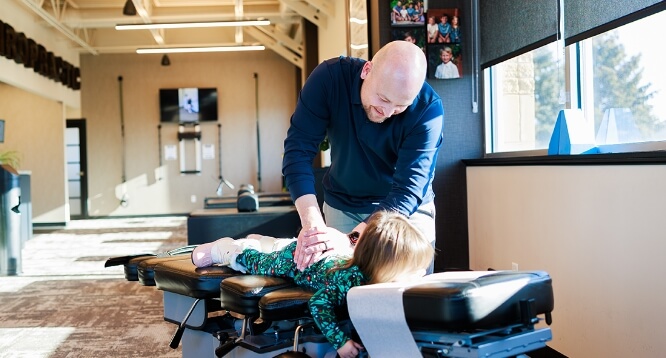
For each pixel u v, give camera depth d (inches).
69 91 545.0
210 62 603.2
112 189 593.6
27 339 156.6
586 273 107.4
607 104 116.6
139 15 446.6
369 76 86.4
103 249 348.5
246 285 80.7
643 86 105.1
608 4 111.5
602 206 102.1
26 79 422.9
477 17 165.3
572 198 111.3
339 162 99.8
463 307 56.7
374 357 65.2
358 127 93.9
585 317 108.2
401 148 92.3
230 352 92.7
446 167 166.7
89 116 592.1
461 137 167.2
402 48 81.8
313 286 79.6
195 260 95.2
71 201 587.5
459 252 166.4
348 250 81.9
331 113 95.3
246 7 467.5
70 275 258.5
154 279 102.3
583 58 123.9
